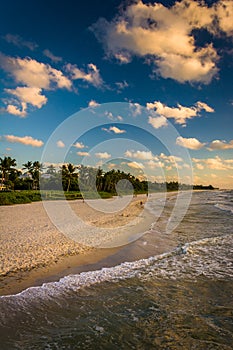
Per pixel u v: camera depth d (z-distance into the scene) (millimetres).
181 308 6250
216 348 4785
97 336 5113
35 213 25172
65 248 11312
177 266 9383
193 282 7848
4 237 13078
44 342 4926
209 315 5934
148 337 5109
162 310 6137
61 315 5852
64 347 4797
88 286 7414
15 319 5652
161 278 8148
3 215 23141
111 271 8680
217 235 15477
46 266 8938
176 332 5270
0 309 6051
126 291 7145
